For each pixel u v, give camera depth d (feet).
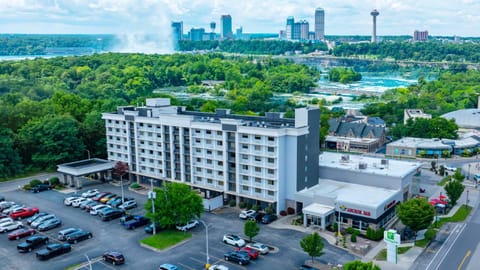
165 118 449.06
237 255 299.58
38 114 635.25
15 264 302.04
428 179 507.71
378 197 373.61
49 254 309.83
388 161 450.71
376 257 306.55
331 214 365.61
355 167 431.43
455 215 389.19
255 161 395.96
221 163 419.13
